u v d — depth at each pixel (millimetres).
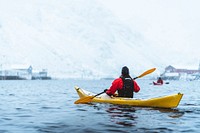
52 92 24844
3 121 7863
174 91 28453
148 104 10375
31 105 12492
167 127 6918
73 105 12219
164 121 7734
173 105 9984
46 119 8188
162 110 9711
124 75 11258
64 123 7457
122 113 9117
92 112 9453
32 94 21422
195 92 26625
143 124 7262
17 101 14742
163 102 10148
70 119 8125
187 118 8250
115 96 11680
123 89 11109
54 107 11547
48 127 6910
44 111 10172
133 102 10734
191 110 9961
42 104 12977
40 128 6793
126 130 6535
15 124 7371
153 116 8508
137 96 19938
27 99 16125
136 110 9688
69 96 18938
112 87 11109
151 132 6355
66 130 6543
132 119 8016
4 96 18906
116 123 7395
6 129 6711
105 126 6992
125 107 10414
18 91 26812
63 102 14039
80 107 10969
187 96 19641
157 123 7418
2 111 10250
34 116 8844
